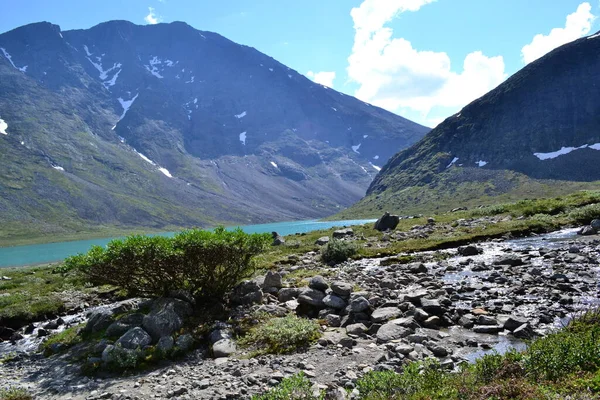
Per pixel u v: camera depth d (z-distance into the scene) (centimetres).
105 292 2720
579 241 2908
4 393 1142
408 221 5788
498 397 687
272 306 1617
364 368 1045
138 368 1238
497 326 1254
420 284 1967
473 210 6194
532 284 1741
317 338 1314
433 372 857
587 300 1438
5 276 4422
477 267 2247
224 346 1305
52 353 1516
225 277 1766
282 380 947
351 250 3272
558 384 704
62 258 10381
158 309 1507
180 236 1639
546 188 18612
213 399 961
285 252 3847
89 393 1098
